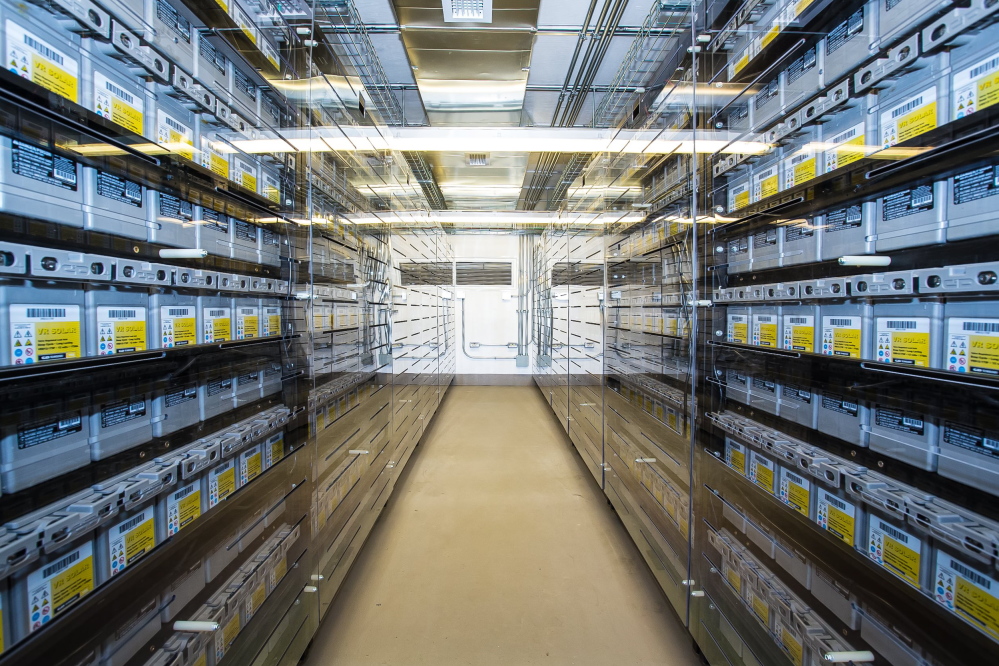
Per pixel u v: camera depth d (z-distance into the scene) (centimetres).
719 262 159
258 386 138
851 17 100
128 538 88
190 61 101
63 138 75
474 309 721
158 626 97
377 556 227
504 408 566
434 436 443
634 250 247
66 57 73
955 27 74
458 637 170
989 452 75
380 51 330
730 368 155
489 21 237
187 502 104
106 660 85
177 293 102
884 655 93
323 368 183
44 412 75
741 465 144
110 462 87
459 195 569
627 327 257
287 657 143
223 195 118
